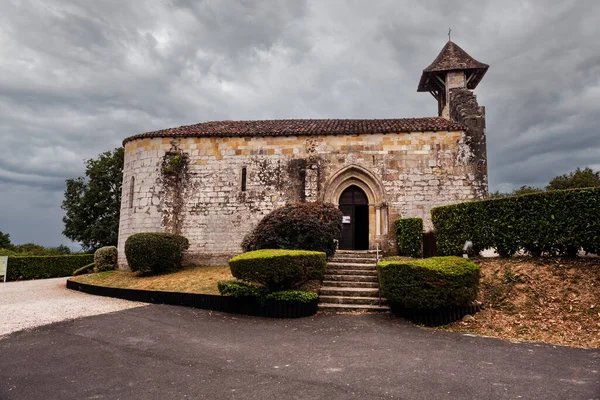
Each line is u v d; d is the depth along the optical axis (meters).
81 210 36.97
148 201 18.94
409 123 19.64
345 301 11.91
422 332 9.17
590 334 8.30
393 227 17.91
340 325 9.91
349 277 13.35
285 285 11.51
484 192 17.72
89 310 11.84
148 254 16.48
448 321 9.75
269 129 19.73
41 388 6.05
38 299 14.48
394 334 8.99
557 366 6.57
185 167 19.38
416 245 16.81
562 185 35.59
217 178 19.20
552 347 7.78
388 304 11.63
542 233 11.13
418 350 7.65
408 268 10.16
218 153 19.36
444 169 18.08
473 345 7.99
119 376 6.48
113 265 19.97
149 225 18.73
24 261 25.45
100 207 36.66
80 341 8.55
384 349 7.74
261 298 11.05
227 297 11.59
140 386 6.03
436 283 9.65
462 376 6.14
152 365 6.99
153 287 14.42
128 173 19.97
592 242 10.27
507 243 11.80
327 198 18.48
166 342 8.46
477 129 18.17
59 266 26.98
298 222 14.23
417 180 18.16
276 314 10.90
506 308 9.92
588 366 6.55
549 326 8.86
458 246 12.97
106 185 37.41
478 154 18.00
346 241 18.69
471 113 18.42
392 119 21.45
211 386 5.95
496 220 12.09
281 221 14.42
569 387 5.62
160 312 11.42
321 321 10.38
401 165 18.34
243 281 12.14
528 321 9.23
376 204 18.22
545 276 10.41
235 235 18.72
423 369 6.49
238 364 6.96
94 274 18.91
